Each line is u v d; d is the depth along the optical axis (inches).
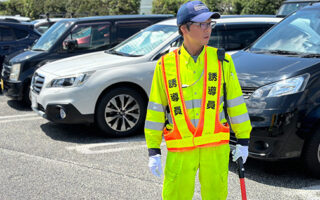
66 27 316.5
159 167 103.5
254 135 164.9
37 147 218.2
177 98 101.2
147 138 105.7
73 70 227.8
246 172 181.2
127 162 195.2
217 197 107.2
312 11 209.8
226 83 103.3
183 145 102.3
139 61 235.9
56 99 225.3
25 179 176.2
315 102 163.3
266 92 165.2
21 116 287.1
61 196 160.1
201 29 98.6
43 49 316.2
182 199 106.7
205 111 101.1
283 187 165.0
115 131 232.4
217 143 103.0
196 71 101.0
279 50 197.6
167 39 244.4
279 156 162.6
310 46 188.4
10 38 376.8
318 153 165.8
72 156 204.1
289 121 160.1
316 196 156.5
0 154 207.0
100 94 225.9
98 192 163.2
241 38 261.7
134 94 232.7
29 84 308.3
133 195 160.2
